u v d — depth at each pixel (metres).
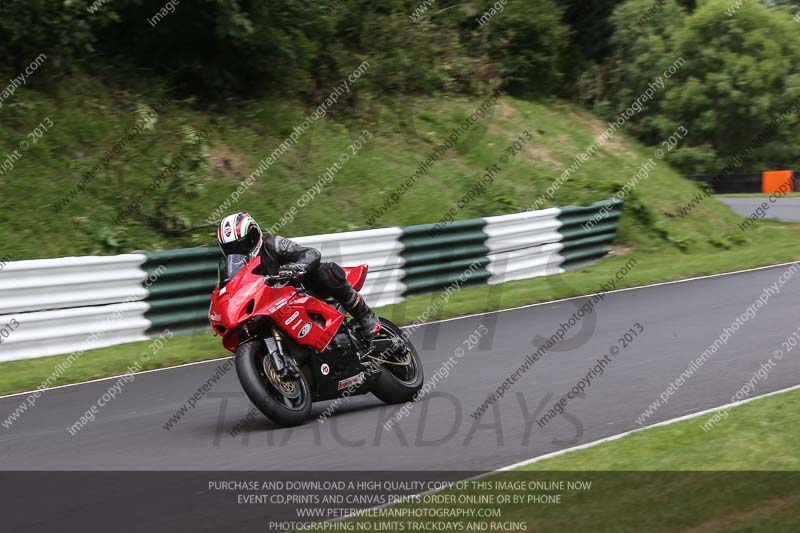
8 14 48.28
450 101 71.56
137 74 56.62
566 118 79.12
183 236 46.06
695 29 127.19
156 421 24.45
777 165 131.62
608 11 102.88
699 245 62.44
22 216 43.03
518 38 81.25
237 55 58.62
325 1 63.81
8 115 48.31
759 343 31.16
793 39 129.88
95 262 35.47
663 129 129.25
